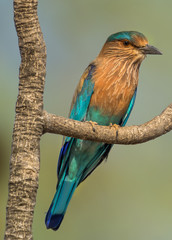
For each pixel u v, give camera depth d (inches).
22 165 296.5
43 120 311.9
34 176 297.0
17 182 294.4
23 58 307.9
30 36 305.7
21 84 308.3
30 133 303.1
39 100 308.3
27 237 290.4
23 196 293.3
